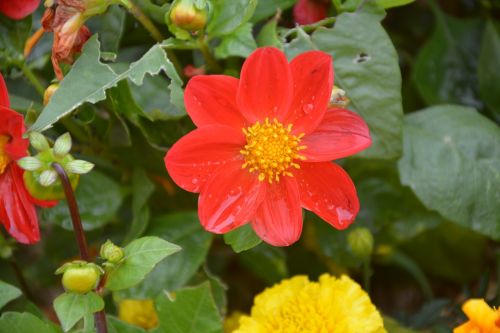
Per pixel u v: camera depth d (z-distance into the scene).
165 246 0.61
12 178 0.63
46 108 0.62
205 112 0.61
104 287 0.61
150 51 0.64
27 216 0.63
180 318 0.64
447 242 0.78
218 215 0.62
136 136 0.69
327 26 0.67
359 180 0.74
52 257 0.78
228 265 0.82
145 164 0.71
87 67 0.63
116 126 0.74
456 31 0.77
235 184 0.62
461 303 0.73
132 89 0.68
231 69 0.68
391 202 0.74
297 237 0.62
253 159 0.62
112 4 0.66
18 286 0.77
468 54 0.77
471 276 0.79
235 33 0.65
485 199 0.69
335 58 0.66
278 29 0.68
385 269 0.81
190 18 0.63
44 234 0.80
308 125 0.62
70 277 0.59
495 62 0.75
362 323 0.64
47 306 0.83
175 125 0.68
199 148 0.61
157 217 0.71
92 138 0.70
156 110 0.66
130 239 0.70
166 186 0.73
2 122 0.62
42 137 0.60
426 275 0.81
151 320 0.71
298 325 0.65
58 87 0.63
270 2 0.68
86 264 0.59
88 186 0.70
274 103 0.62
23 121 0.61
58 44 0.63
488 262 0.78
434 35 0.77
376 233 0.75
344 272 0.78
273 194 0.63
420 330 0.72
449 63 0.77
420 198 0.69
